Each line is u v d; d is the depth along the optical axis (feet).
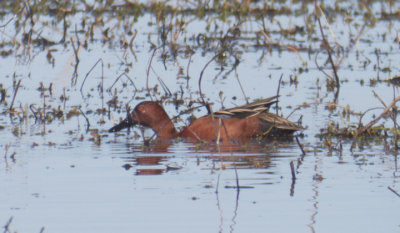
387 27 150.61
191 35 145.48
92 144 81.76
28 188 63.72
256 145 81.71
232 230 53.47
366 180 65.98
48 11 159.94
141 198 60.85
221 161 73.77
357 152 77.00
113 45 138.72
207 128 85.56
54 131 88.02
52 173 68.64
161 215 56.75
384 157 74.64
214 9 161.27
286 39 143.74
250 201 60.23
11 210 57.93
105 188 63.87
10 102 102.37
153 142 83.76
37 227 54.24
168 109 99.50
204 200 60.49
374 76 115.65
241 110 85.20
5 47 135.85
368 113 94.68
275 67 123.54
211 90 108.17
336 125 89.40
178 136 87.04
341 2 172.96
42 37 138.92
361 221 55.57
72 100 104.37
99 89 110.52
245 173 68.85
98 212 57.47
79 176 67.72
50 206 58.85
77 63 123.65
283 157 75.36
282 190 63.16
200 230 53.78
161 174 68.54
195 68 122.83
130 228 54.08
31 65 123.54
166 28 144.36
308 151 77.87
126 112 98.07
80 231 53.47
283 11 163.73
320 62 126.62
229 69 122.11
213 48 136.67
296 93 106.63
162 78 116.16
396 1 166.50
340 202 59.93
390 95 103.50
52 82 113.09
